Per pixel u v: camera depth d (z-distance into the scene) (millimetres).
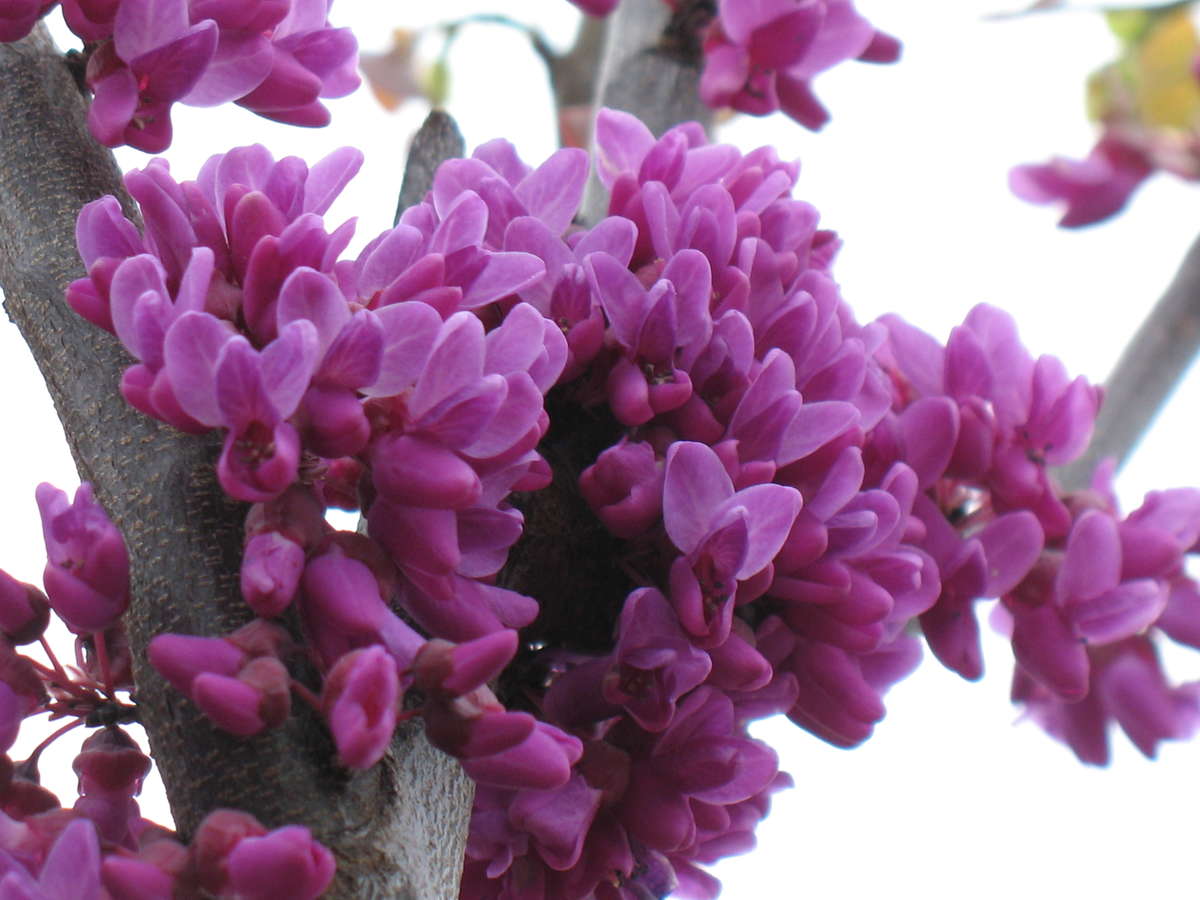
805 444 323
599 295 324
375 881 302
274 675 295
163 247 309
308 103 338
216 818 293
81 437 319
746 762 323
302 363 295
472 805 322
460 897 329
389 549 304
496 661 298
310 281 299
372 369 300
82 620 307
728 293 329
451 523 303
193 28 323
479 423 303
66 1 325
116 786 318
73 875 288
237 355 294
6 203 336
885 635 336
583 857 324
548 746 301
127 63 325
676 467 316
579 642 332
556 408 333
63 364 323
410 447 302
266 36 338
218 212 314
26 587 317
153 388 298
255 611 302
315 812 302
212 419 298
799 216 339
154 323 299
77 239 310
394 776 307
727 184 341
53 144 339
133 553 311
